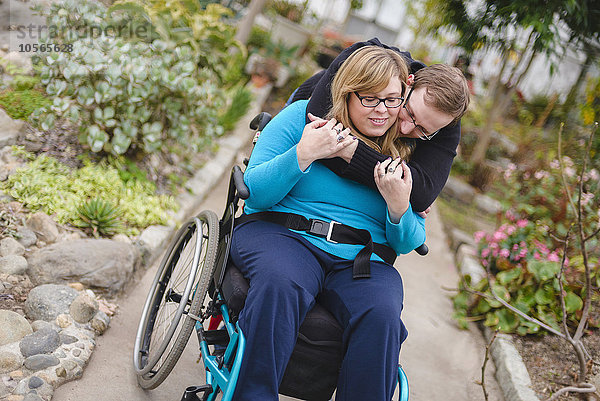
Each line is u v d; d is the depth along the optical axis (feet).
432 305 13.60
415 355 11.18
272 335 5.88
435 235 19.07
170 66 12.84
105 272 9.39
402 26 44.96
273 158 6.79
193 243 8.21
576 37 17.75
